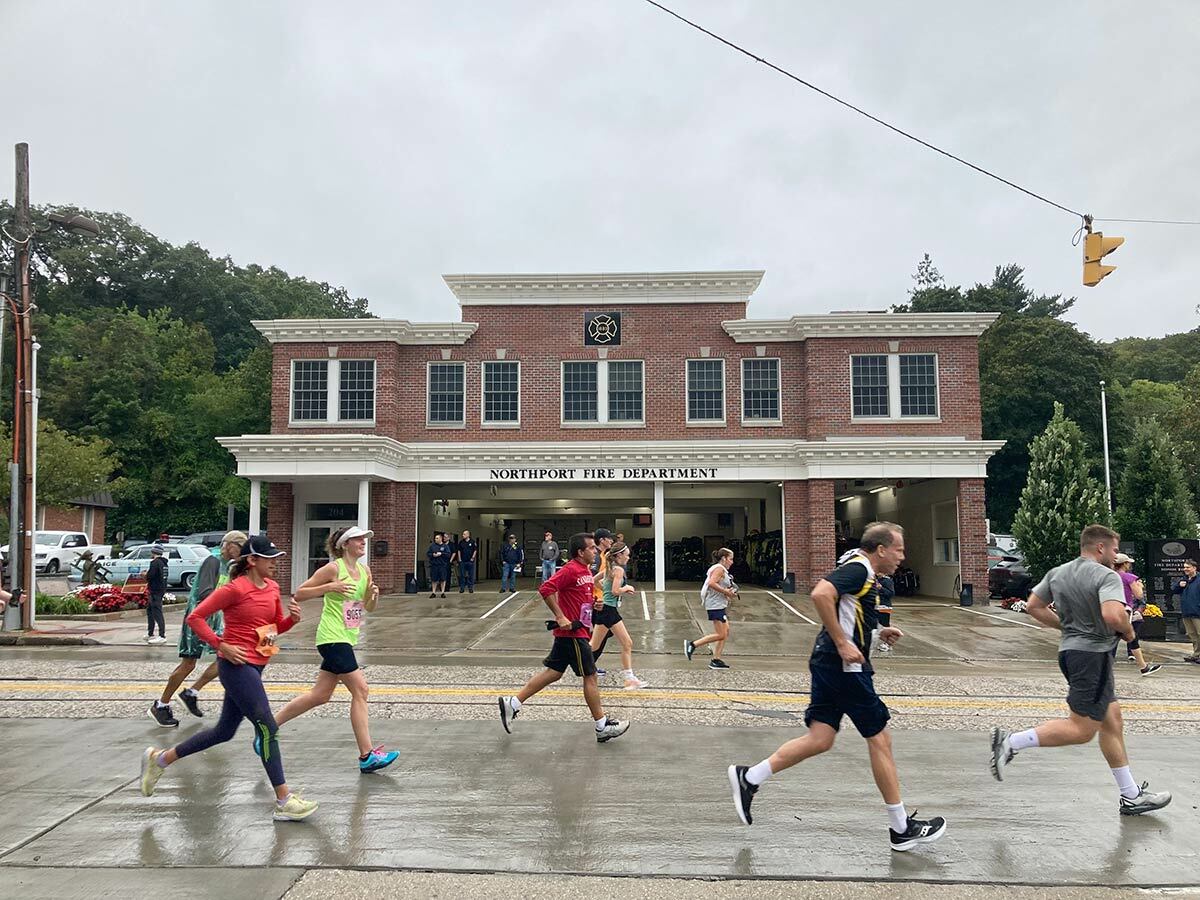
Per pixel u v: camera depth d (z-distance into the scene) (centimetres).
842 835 576
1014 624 2112
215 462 5378
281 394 2850
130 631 1822
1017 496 4803
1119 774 625
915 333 2783
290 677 1196
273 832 573
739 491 3136
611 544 1158
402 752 775
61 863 520
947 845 559
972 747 818
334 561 729
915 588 3014
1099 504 2455
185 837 563
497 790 666
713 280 2858
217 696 1040
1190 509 2464
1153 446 2486
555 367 2881
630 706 994
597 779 696
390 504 2708
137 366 5588
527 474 2736
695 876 509
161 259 7388
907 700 1070
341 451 2536
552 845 554
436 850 543
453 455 2742
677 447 2698
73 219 1880
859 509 3650
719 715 948
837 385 2773
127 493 5128
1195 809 635
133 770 717
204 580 886
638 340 2878
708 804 637
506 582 2614
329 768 723
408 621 2014
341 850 542
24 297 1858
